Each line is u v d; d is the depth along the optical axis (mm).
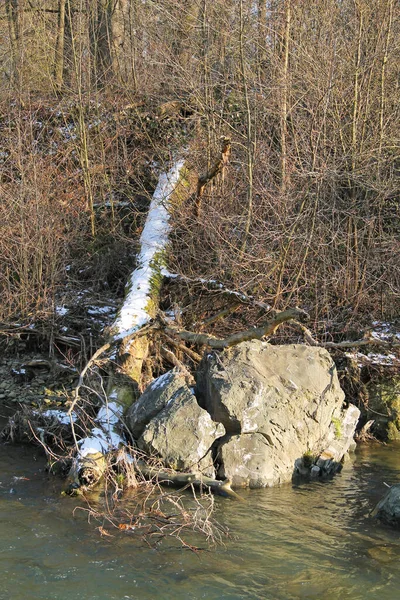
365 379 9711
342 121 11477
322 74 10859
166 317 9336
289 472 7441
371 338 9148
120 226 12961
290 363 8039
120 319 9031
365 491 7125
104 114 14844
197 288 10250
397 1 11523
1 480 7164
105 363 8602
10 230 10922
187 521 6086
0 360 11016
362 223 11133
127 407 8148
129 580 5020
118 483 6965
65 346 10891
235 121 12422
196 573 5145
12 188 11883
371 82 11477
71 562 5293
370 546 5680
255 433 7387
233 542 5715
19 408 9438
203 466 7160
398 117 11344
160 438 7266
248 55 12062
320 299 10422
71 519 6141
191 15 12711
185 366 8641
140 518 6164
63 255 11312
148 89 15180
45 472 7438
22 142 13742
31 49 16859
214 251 10359
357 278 10359
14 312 10766
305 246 10188
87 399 8492
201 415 7352
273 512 6441
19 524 6000
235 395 7391
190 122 13820
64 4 16391
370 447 8820
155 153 14273
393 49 11398
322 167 10062
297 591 4887
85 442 7340
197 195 11148
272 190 10367
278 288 9703
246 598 4785
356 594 4852
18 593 4809
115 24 16703
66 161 13945
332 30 10789
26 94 15422
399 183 11203
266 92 11414
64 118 14734
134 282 10086
